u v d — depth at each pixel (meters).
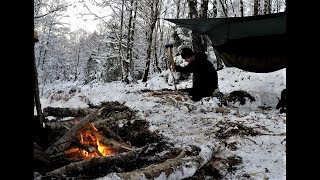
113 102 7.47
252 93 8.71
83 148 3.94
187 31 22.67
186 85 14.34
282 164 3.69
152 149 4.07
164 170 2.96
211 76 7.64
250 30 6.86
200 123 5.91
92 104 7.71
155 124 5.71
